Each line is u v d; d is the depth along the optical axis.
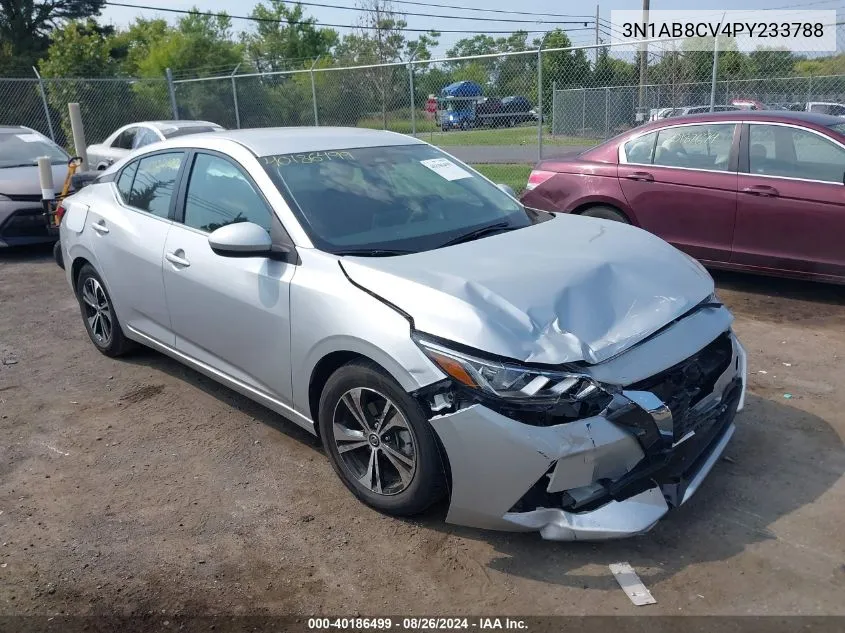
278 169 3.83
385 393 3.06
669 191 6.43
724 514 3.23
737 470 3.56
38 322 6.44
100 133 18.33
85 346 5.73
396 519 3.29
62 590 2.93
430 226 3.79
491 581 2.88
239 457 3.92
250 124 17.42
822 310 5.91
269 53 48.16
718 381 3.26
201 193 4.16
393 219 3.76
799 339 5.28
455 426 2.81
